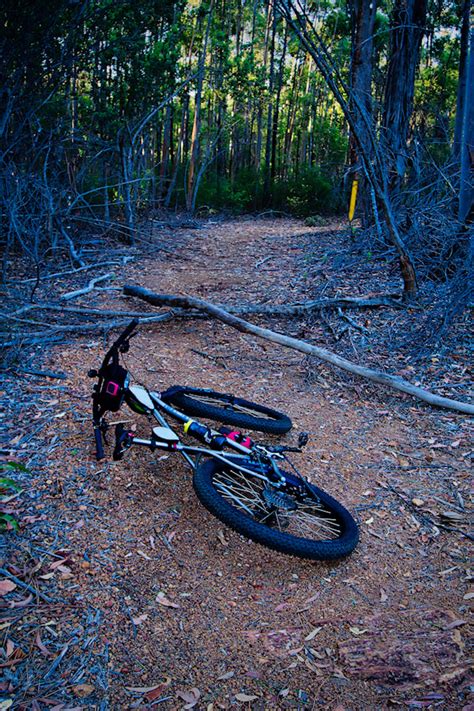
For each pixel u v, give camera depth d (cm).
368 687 248
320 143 3073
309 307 741
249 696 243
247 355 630
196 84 2170
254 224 1934
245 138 3262
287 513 366
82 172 1231
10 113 1068
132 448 420
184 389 464
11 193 977
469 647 268
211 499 331
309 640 275
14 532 323
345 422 498
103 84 1449
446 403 512
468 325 681
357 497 393
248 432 469
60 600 283
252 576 318
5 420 444
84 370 554
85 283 901
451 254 792
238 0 2953
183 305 655
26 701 230
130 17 1268
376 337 669
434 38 2467
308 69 3450
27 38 1016
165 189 2253
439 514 375
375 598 306
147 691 242
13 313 668
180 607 290
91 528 336
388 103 1109
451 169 924
